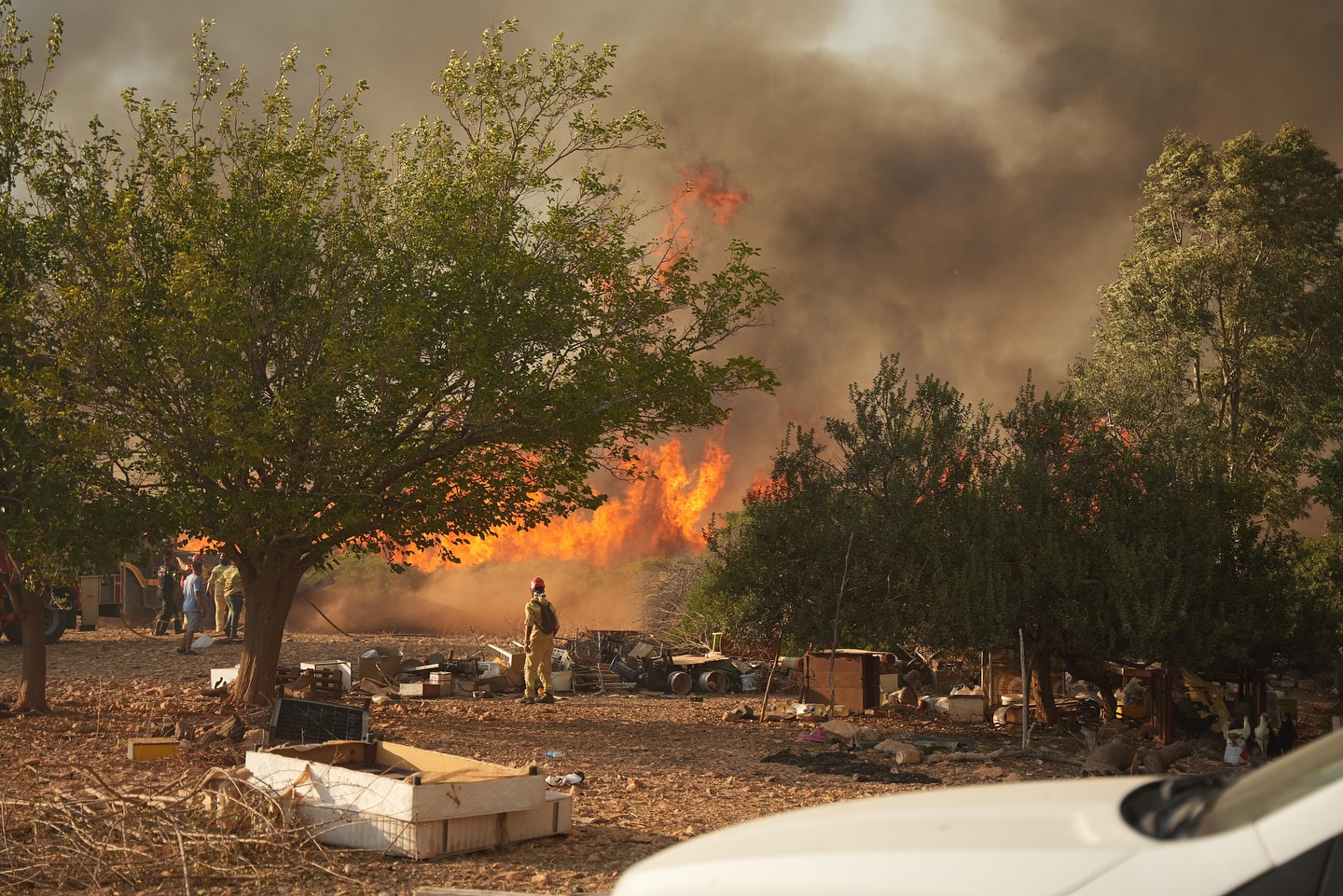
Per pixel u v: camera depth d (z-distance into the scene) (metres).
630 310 12.93
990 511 12.79
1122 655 12.42
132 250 12.27
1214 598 12.37
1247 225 34.72
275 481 12.00
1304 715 15.34
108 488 11.73
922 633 12.72
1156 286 34.34
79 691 14.75
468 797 6.43
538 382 12.30
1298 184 35.47
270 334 12.06
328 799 6.64
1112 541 12.17
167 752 9.33
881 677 15.58
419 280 12.55
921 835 2.11
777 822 2.42
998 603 12.22
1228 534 12.60
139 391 11.55
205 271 11.42
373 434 12.15
